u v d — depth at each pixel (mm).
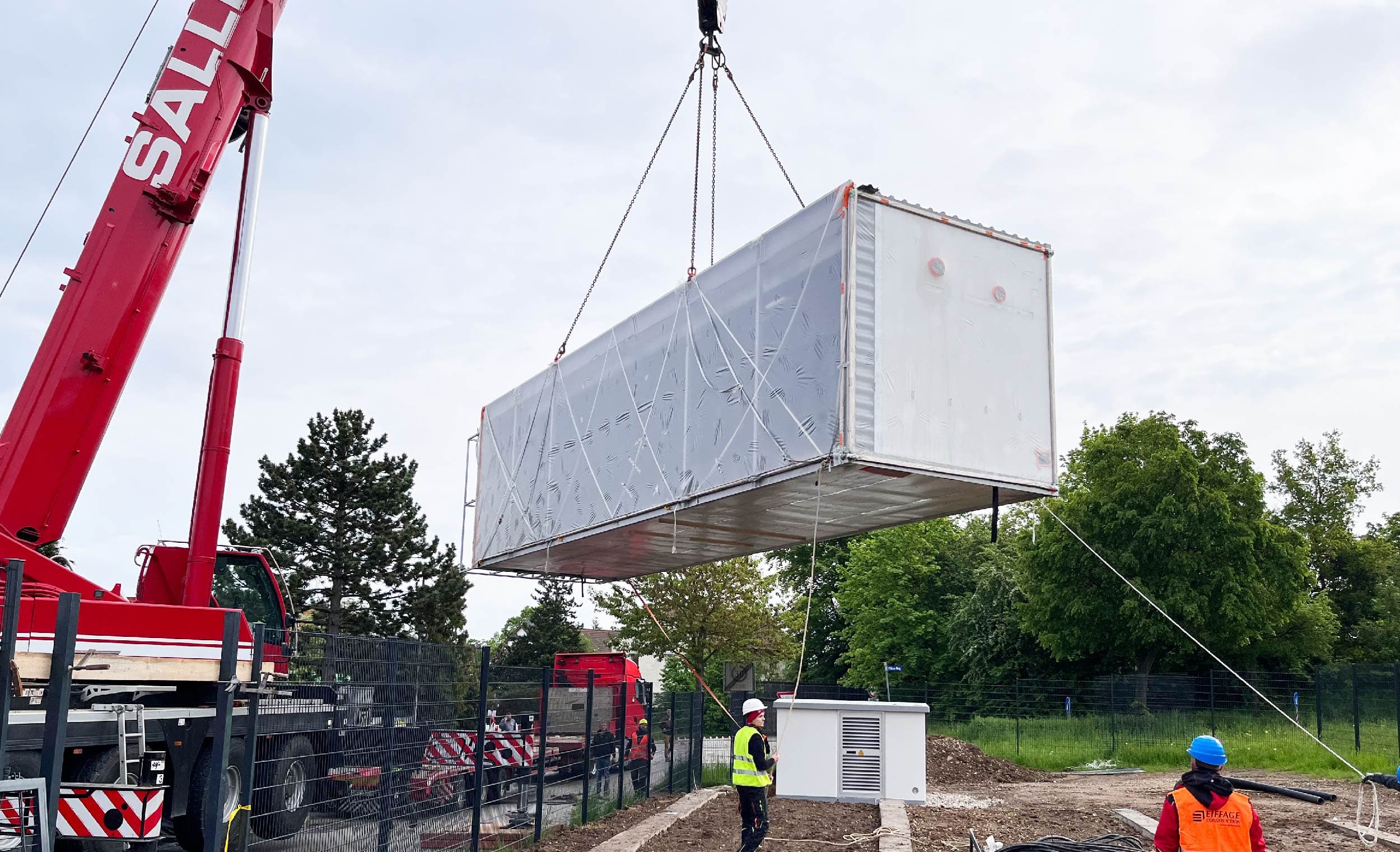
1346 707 26516
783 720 17203
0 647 5957
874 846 12227
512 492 16719
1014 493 10922
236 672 7301
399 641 9438
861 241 9961
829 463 9719
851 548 55844
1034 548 41625
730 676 54281
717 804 16406
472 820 10617
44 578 8922
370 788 8828
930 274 10336
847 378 9633
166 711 8320
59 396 9695
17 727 7582
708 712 51406
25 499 9453
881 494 11070
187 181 10375
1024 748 29141
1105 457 40688
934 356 10203
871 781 16828
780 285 10789
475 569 18156
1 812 6066
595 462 14203
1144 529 37969
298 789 8383
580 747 14836
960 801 17812
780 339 10648
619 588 40406
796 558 63812
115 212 10195
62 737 6215
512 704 12211
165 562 10383
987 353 10547
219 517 9758
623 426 13562
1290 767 24469
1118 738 28938
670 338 12727
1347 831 13344
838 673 62094
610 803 15203
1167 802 6016
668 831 13250
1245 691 30281
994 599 48281
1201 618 36531
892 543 53250
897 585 53344
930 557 54500
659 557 16562
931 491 10867
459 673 10812
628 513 13172
